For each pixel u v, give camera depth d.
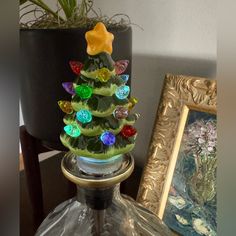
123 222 0.45
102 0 0.74
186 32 0.63
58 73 0.54
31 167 0.68
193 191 0.54
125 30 0.56
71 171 0.38
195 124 0.55
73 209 0.46
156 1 0.66
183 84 0.56
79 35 0.52
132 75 0.74
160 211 0.57
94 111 0.35
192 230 0.54
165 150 0.58
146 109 0.74
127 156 0.40
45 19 0.60
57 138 0.59
